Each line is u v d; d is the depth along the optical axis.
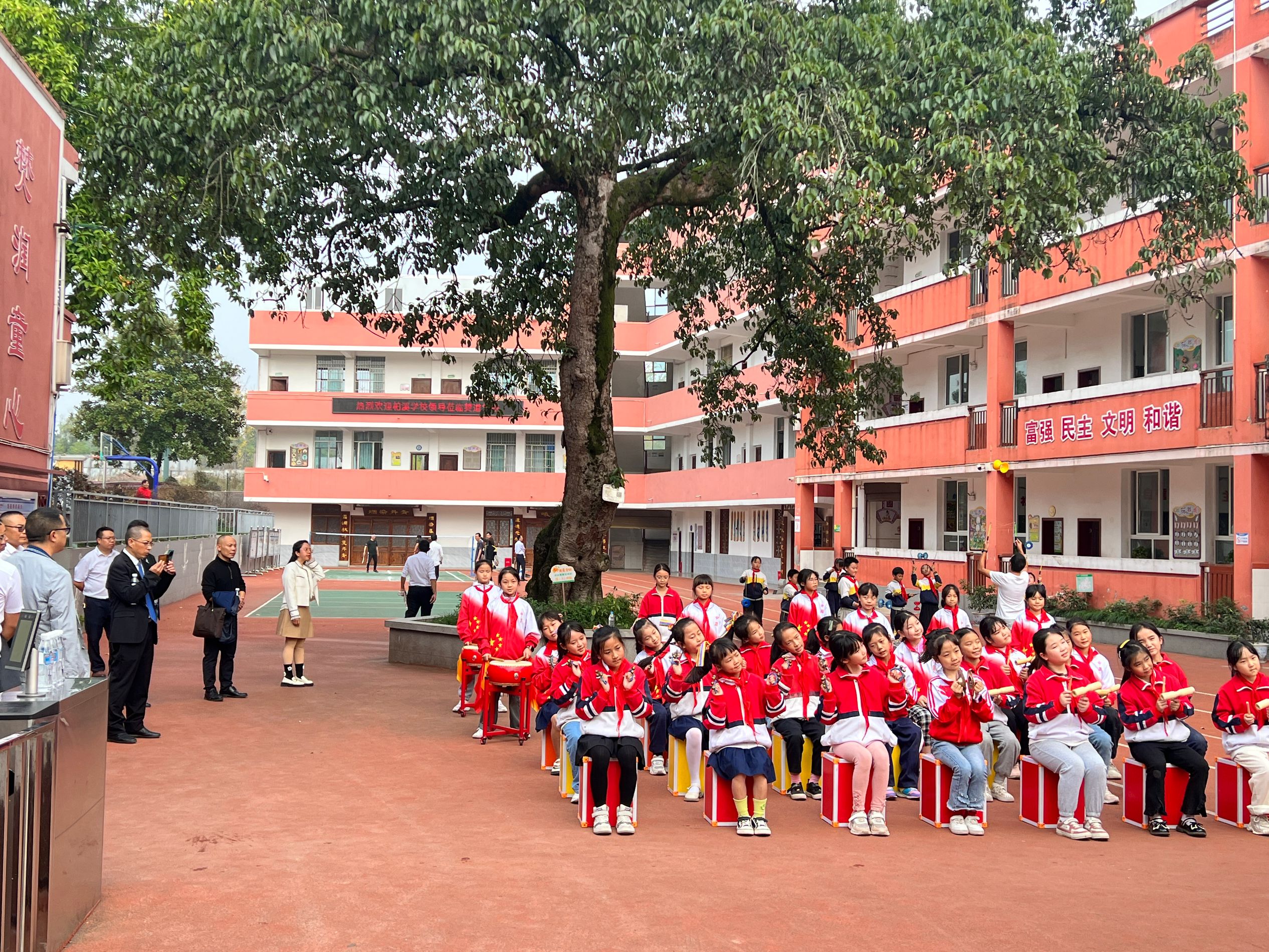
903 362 30.55
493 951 5.09
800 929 5.46
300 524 52.41
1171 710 7.89
